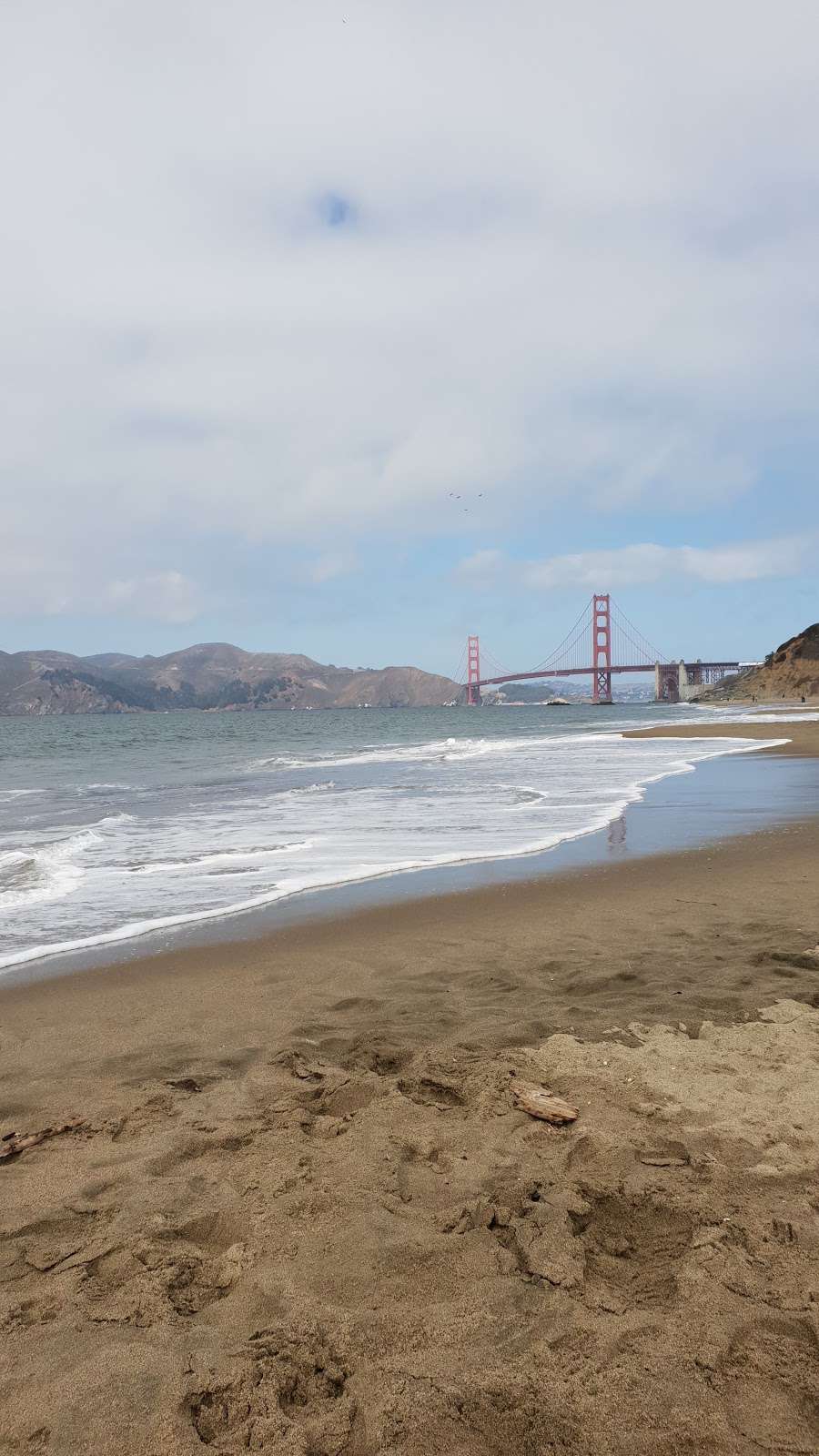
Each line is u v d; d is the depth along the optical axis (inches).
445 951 235.5
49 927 266.7
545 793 627.8
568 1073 148.3
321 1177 117.4
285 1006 193.5
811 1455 71.5
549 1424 74.7
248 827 484.4
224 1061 162.1
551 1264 96.7
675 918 261.6
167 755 1454.2
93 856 392.5
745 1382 79.4
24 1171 121.1
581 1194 112.6
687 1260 97.0
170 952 238.8
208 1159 123.6
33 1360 83.3
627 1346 83.9
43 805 657.0
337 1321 88.0
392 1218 107.0
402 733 2310.5
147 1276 96.3
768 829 433.4
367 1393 78.5
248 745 1774.1
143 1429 74.3
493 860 369.4
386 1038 170.1
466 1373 80.5
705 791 617.6
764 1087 140.0
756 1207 106.8
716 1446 72.6
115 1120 135.7
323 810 557.9
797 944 226.1
